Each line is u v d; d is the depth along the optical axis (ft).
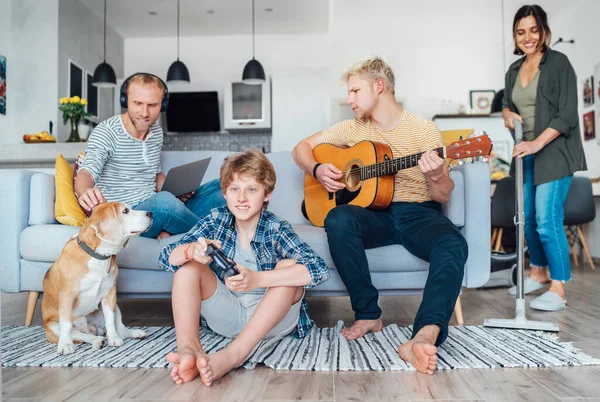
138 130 7.28
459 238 5.67
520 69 8.83
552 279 8.32
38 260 6.97
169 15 19.89
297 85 20.70
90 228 5.54
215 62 22.30
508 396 4.05
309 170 7.30
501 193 14.44
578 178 14.78
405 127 6.82
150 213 5.78
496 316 7.59
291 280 4.75
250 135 21.81
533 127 8.63
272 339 5.74
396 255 6.66
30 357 5.26
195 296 4.61
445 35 21.98
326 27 21.49
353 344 5.62
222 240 5.31
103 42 20.17
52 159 13.60
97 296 5.70
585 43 18.34
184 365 4.22
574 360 4.99
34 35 16.31
